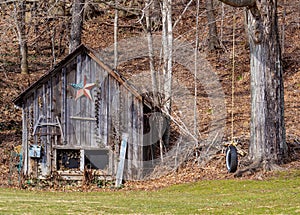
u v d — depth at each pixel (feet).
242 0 81.10
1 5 146.10
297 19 183.73
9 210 56.70
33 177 98.78
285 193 69.26
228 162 81.25
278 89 87.40
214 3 180.65
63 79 100.17
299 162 87.81
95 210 58.13
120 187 95.66
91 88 100.22
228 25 178.70
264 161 85.61
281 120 87.81
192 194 76.95
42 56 166.30
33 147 99.30
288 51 161.89
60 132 99.66
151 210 57.98
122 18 181.68
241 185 79.10
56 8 154.30
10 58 161.58
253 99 87.45
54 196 79.82
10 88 143.23
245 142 102.42
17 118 130.41
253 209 56.03
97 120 100.07
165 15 103.60
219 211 55.88
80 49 99.40
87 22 183.21
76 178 98.63
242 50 163.02
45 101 100.07
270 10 85.05
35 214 54.13
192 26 175.42
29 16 147.23
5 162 109.09
